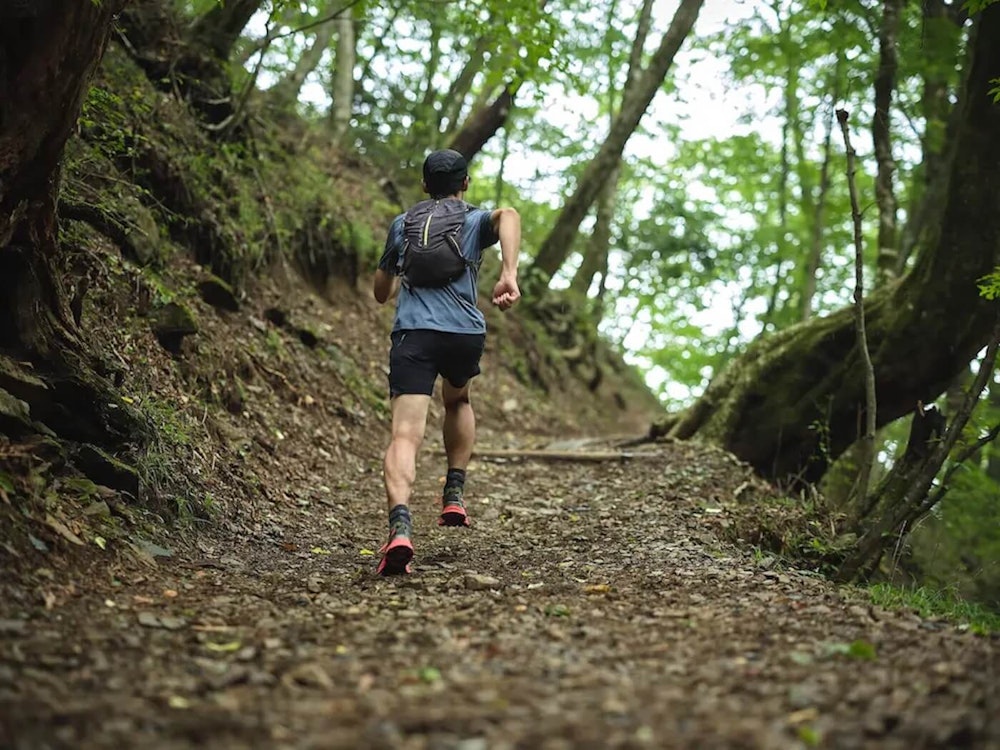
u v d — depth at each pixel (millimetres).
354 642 3105
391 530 4316
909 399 8922
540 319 17516
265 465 6430
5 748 2072
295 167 11555
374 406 9523
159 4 8984
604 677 2705
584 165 18891
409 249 4629
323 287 11055
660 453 9008
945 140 10914
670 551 5203
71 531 3797
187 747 2143
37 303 4344
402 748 2133
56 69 3875
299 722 2309
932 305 8453
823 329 9312
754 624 3445
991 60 7312
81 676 2605
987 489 10047
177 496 4824
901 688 2615
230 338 7617
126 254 6652
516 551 5227
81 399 4426
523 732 2229
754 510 6723
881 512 6684
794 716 2373
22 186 4051
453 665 2830
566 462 8984
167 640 3039
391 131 15914
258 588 3963
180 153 8219
